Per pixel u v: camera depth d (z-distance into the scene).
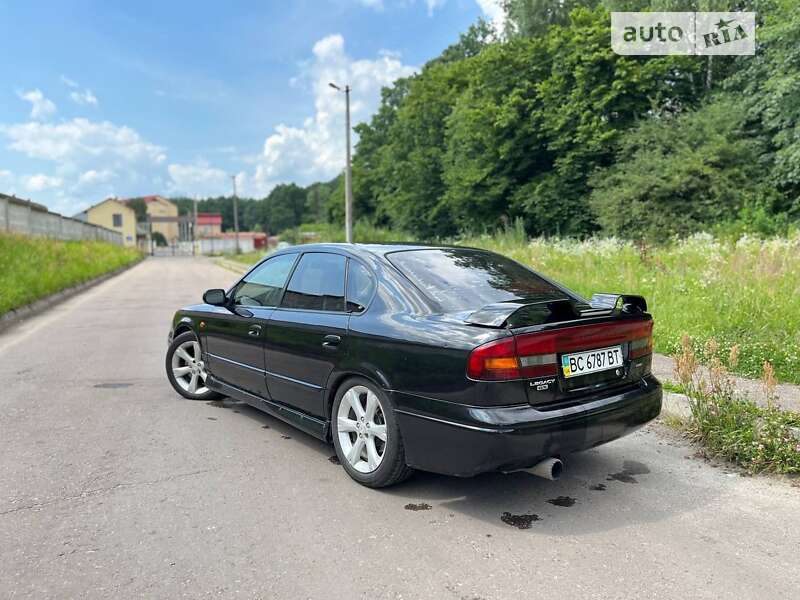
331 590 2.52
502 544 2.93
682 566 2.71
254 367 4.64
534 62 30.00
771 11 21.59
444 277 3.84
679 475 3.83
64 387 6.21
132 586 2.54
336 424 3.80
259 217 155.38
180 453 4.21
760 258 9.77
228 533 3.03
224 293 5.21
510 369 2.96
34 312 13.45
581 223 27.28
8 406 5.46
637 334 3.60
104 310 13.83
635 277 10.05
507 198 31.22
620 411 3.31
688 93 26.47
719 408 4.26
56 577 2.61
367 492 3.55
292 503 3.39
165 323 11.41
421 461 3.25
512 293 3.81
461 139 34.25
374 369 3.46
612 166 25.22
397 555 2.81
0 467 3.92
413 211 41.47
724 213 20.61
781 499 3.47
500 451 2.91
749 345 6.20
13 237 21.11
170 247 104.69
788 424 4.11
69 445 4.37
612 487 3.64
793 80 18.67
